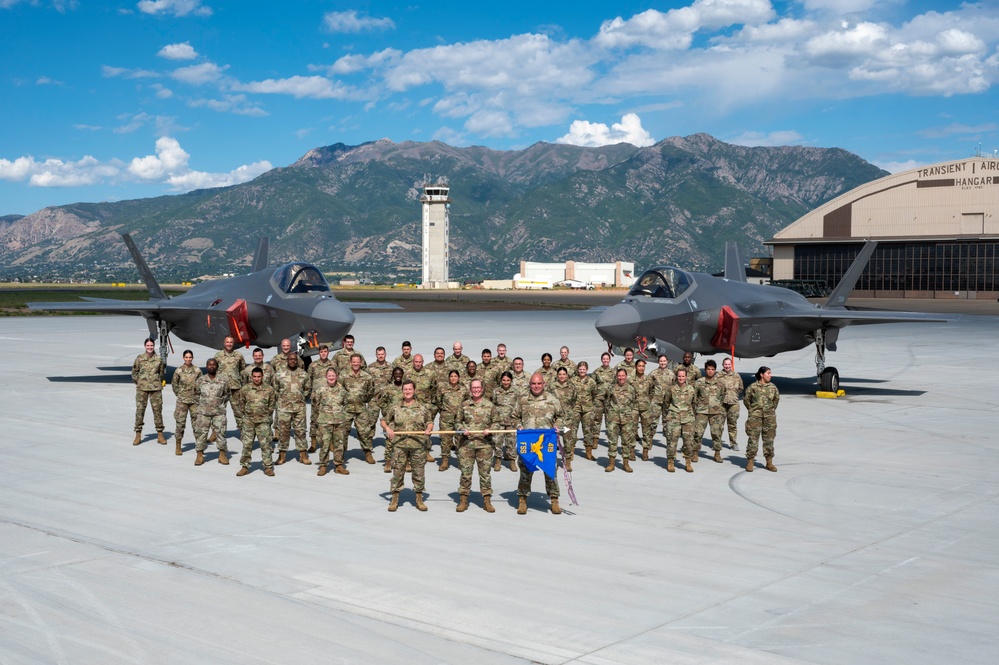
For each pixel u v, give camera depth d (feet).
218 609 24.40
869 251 80.18
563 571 27.89
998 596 25.72
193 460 47.06
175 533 32.14
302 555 29.48
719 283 73.26
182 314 76.84
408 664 20.88
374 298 355.77
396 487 35.96
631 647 21.88
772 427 44.24
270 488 40.37
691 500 38.09
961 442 53.01
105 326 172.45
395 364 51.37
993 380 87.20
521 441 35.09
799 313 73.56
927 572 27.89
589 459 48.55
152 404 51.67
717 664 20.90
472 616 23.95
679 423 44.21
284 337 71.72
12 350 115.96
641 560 29.09
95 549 30.04
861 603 25.07
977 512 35.86
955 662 21.15
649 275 72.59
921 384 84.07
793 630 23.04
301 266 74.13
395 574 27.50
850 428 58.44
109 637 22.41
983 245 328.29
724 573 27.73
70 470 43.88
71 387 78.54
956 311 241.55
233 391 47.50
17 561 28.63
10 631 22.80
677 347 69.87
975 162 327.88
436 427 57.67
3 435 54.34
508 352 109.19
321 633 22.72
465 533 32.48
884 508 36.50
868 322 72.18
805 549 30.45
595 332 151.12
